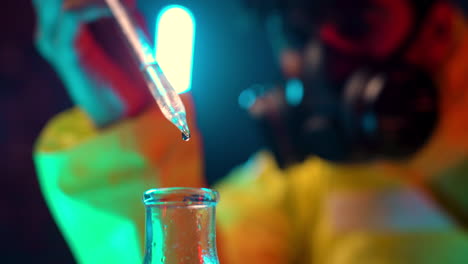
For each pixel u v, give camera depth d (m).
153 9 2.06
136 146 0.61
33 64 2.13
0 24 2.08
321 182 1.09
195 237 0.38
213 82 2.20
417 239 0.98
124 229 0.62
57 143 0.62
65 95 2.15
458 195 0.94
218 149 2.20
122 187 0.61
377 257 0.99
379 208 1.02
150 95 0.62
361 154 0.85
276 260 1.05
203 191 0.38
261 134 0.95
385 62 0.78
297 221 1.11
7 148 2.10
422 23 0.80
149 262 0.38
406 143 0.78
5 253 2.05
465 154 0.90
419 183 0.96
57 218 0.63
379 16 0.78
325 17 0.81
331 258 1.04
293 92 0.92
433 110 0.77
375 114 0.77
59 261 2.09
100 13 0.58
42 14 0.59
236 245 1.05
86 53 0.60
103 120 0.62
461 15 0.87
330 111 0.84
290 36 0.88
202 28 2.13
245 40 2.16
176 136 0.63
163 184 0.62
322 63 0.82
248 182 1.20
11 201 2.08
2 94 2.10
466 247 0.96
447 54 0.83
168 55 2.06
